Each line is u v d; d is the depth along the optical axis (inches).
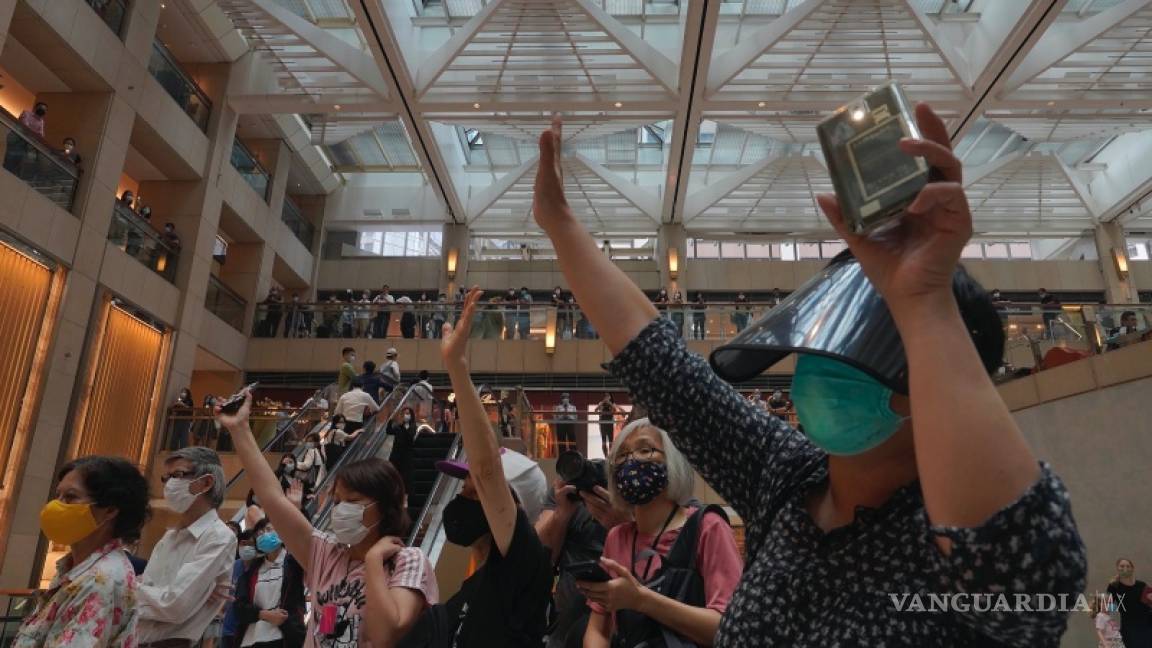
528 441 469.1
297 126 757.3
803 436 34.6
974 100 570.9
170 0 564.4
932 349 20.0
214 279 634.8
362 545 89.4
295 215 811.4
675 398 36.0
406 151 840.9
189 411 530.6
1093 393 310.3
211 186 613.0
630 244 910.4
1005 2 516.1
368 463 91.9
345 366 452.8
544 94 589.3
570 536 100.0
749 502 35.3
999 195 796.0
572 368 685.9
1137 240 873.5
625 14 645.9
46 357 419.2
